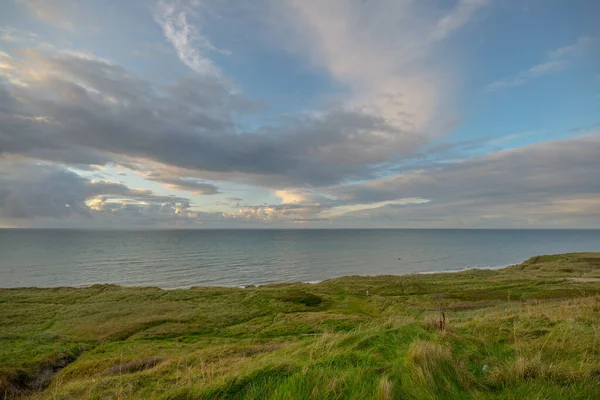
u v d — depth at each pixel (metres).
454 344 7.04
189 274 94.06
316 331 30.23
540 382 5.06
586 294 40.12
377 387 4.89
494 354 6.55
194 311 42.03
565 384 5.07
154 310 42.69
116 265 110.75
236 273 96.81
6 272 95.31
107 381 9.12
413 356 5.75
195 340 29.47
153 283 81.12
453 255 152.00
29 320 38.47
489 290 52.28
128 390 7.61
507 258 140.88
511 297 43.91
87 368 19.38
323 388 5.00
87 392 8.40
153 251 161.62
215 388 5.42
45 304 47.12
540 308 12.16
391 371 5.65
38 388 18.53
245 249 177.00
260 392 5.25
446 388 4.95
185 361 12.71
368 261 127.94
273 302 47.56
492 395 4.84
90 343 30.08
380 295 53.44
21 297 52.09
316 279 89.25
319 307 45.69
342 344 7.98
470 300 43.81
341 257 140.88
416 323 9.16
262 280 86.62
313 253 157.88
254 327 33.69
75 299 50.53
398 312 38.19
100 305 45.84
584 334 7.11
